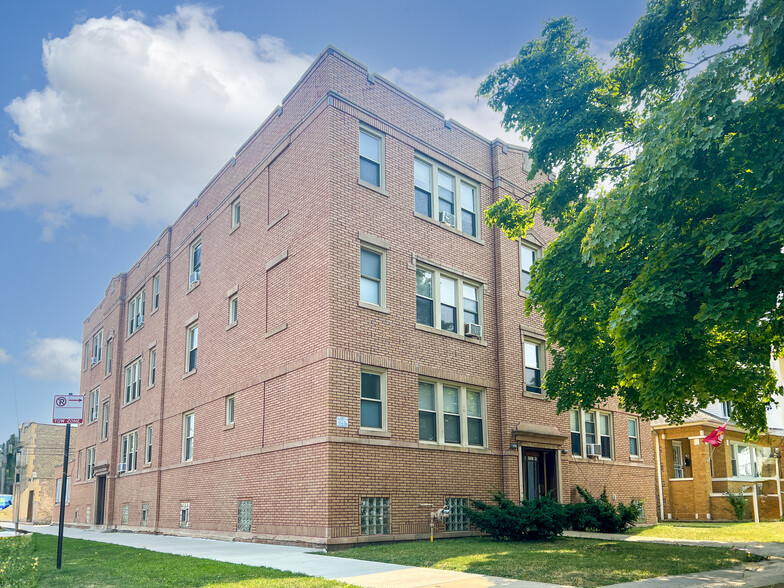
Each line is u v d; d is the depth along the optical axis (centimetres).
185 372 2412
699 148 938
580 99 1340
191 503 2197
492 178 2166
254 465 1847
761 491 3200
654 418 1487
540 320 2189
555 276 1277
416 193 1936
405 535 1650
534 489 2070
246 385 1966
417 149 1945
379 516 1616
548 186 1467
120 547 1644
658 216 1009
